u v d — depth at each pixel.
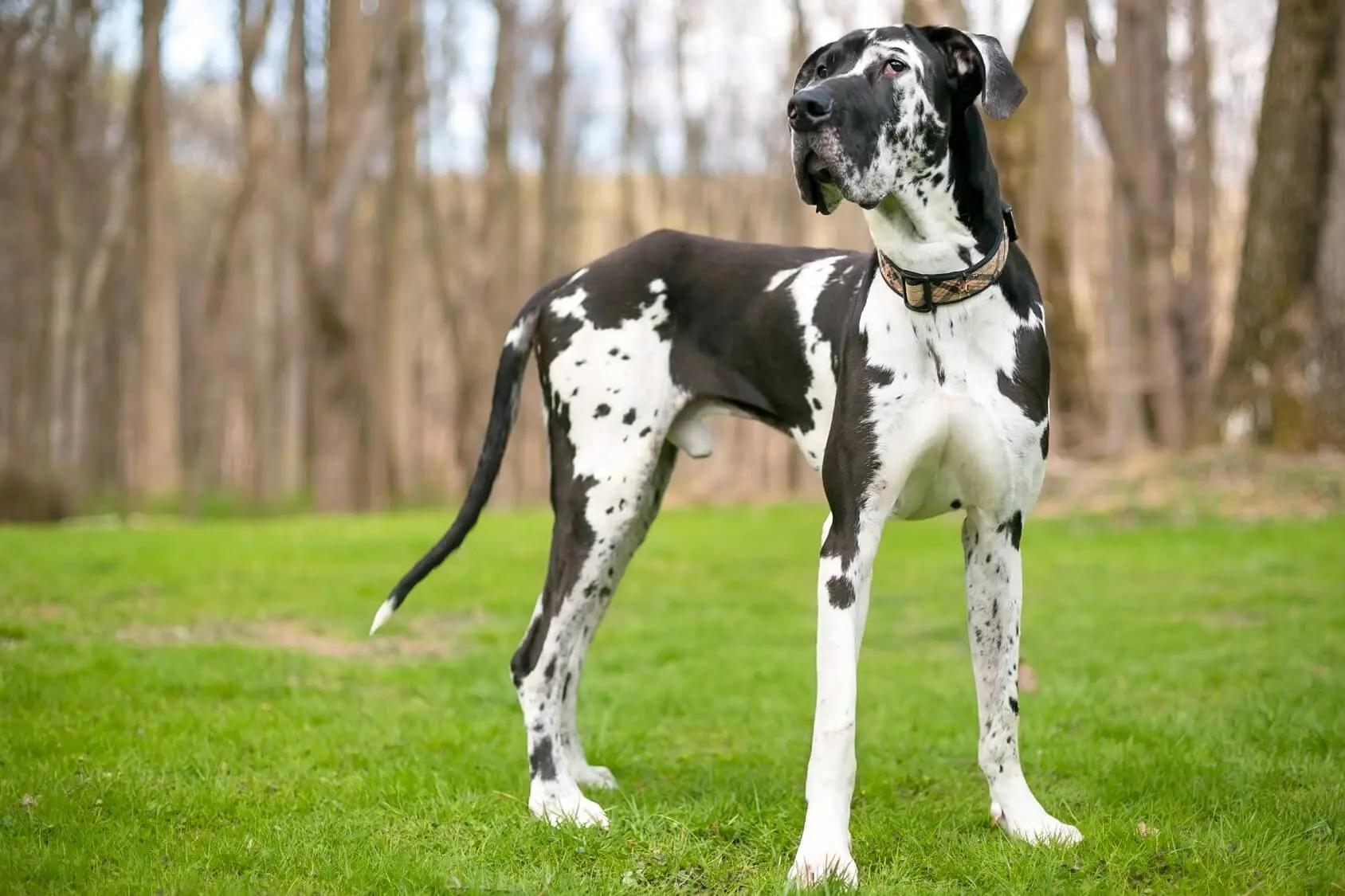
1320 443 12.09
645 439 4.12
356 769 4.27
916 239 3.33
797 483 25.34
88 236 26.70
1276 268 12.41
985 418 3.36
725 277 4.12
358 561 9.54
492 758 4.42
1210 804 3.76
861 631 3.37
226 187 33.62
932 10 12.10
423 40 23.30
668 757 4.57
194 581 8.35
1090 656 6.12
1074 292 18.53
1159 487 11.83
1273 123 12.38
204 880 3.16
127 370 28.28
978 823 3.70
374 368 23.44
